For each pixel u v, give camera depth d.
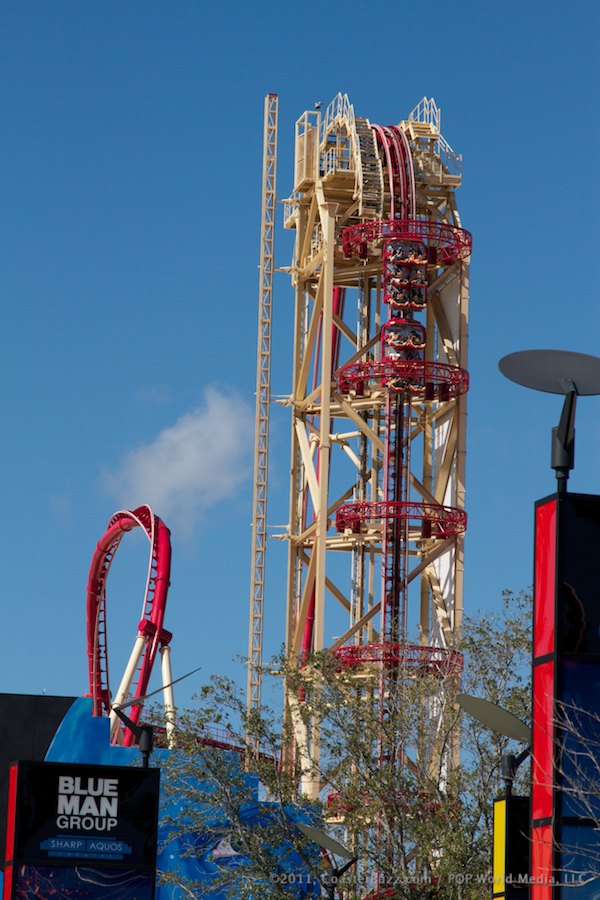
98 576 144.12
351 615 129.88
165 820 102.75
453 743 98.25
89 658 144.50
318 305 131.50
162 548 136.88
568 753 40.62
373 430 132.50
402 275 124.44
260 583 166.38
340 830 95.00
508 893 53.16
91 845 56.19
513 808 53.50
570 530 41.12
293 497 133.50
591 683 40.75
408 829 92.81
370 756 95.50
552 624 41.09
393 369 122.75
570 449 41.41
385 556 120.50
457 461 128.00
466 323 130.00
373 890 94.94
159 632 135.00
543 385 41.59
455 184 129.88
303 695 105.31
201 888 104.62
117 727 122.69
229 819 100.69
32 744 118.88
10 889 55.34
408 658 114.50
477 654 97.75
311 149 133.88
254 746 102.62
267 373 170.38
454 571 126.38
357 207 128.88
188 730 100.00
